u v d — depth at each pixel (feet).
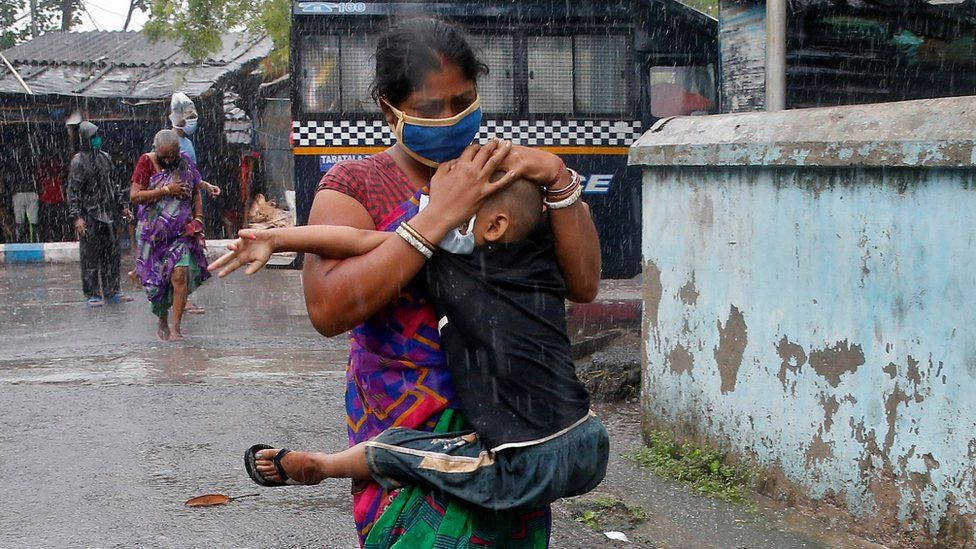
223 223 65.41
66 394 21.66
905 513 13.07
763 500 15.16
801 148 13.83
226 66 66.59
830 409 14.06
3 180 62.95
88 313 35.76
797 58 35.76
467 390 7.13
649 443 17.67
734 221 15.42
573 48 38.34
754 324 15.21
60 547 13.52
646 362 17.76
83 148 37.11
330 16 37.47
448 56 7.20
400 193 7.57
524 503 7.02
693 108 39.58
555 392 7.16
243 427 19.33
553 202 7.38
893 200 12.89
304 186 38.01
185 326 32.27
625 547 13.58
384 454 7.16
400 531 7.22
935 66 37.91
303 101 37.86
